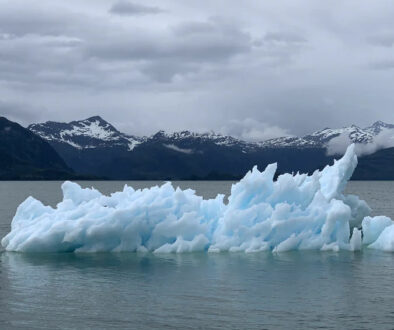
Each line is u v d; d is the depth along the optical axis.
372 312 20.70
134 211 32.41
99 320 19.84
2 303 21.91
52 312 20.77
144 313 20.61
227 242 32.50
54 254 31.95
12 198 110.31
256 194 34.03
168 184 34.72
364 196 123.12
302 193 34.56
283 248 32.16
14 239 33.03
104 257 30.94
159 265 28.73
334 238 33.31
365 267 28.22
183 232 32.44
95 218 32.50
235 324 19.41
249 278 25.89
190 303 21.84
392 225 33.59
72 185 36.69
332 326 19.20
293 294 23.12
